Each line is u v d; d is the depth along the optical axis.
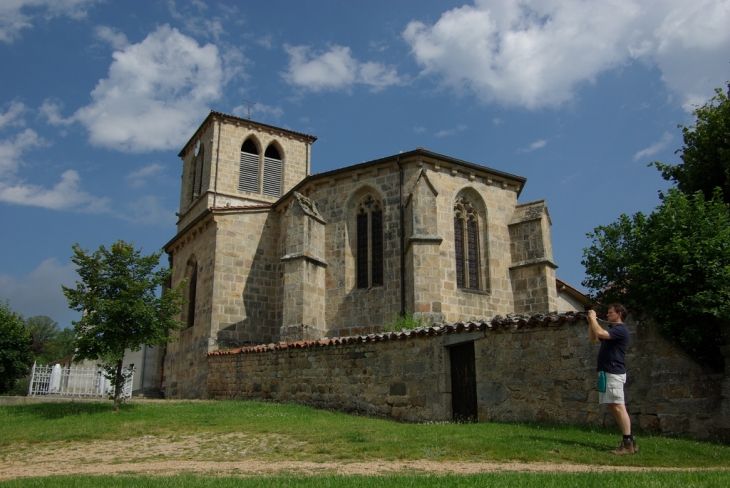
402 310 27.42
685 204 16.56
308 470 11.21
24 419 19.53
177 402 24.06
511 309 29.48
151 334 21.50
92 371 31.27
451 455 12.17
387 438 13.93
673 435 13.63
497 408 16.53
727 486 8.32
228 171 44.66
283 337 28.05
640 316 14.79
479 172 30.02
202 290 33.44
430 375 18.20
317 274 29.53
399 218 28.61
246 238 33.38
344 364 20.78
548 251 29.61
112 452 14.35
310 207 30.41
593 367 15.02
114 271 21.42
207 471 11.40
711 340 14.45
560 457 11.77
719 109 22.34
